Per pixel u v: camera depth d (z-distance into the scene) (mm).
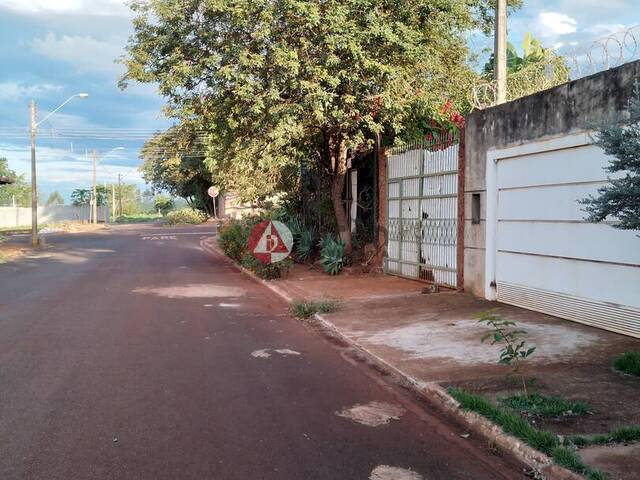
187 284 14961
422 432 4922
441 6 13086
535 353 6832
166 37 13219
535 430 4496
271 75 12398
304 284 13773
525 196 9469
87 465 4242
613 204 4992
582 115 8078
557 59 10445
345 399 5754
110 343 8125
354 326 8969
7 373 6605
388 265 14836
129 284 14891
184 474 4105
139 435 4801
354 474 4125
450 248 11977
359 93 12961
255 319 10094
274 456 4410
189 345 8039
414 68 13383
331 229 18469
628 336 7457
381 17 12484
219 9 12008
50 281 15508
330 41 11875
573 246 8398
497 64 11711
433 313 9617
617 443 4293
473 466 4281
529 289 9438
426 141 12859
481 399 5199
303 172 20406
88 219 75500
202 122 14617
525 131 9344
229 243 21109
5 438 4734
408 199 13766
